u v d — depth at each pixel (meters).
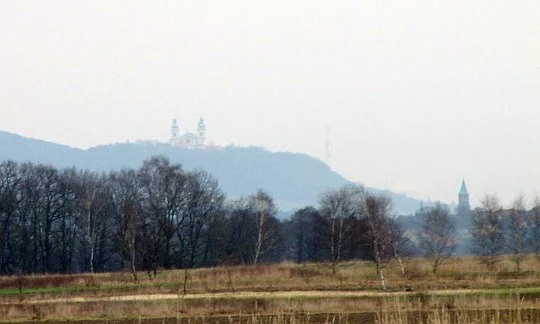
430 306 153.25
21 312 165.25
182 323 145.88
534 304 149.00
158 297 189.75
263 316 149.62
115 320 152.00
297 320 141.50
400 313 136.62
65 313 160.88
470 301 155.38
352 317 145.38
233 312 157.50
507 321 131.00
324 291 198.12
